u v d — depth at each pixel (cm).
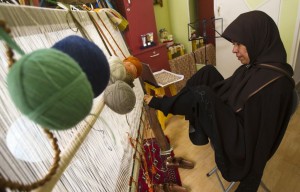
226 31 109
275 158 159
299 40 191
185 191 138
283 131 98
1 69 28
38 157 30
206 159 168
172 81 194
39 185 25
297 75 238
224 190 136
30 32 34
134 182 53
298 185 136
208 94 90
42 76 19
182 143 190
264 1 195
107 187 45
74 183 38
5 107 28
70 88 20
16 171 26
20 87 19
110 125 56
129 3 189
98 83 29
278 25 196
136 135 69
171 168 158
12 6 30
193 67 262
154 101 100
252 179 92
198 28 268
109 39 74
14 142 27
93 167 44
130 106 44
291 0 180
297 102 96
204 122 91
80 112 22
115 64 46
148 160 126
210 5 245
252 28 100
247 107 92
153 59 217
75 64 22
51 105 19
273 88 90
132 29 198
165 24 281
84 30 55
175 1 263
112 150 52
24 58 20
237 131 91
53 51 21
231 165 96
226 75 258
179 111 98
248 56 106
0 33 21
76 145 36
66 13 48
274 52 99
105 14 81
